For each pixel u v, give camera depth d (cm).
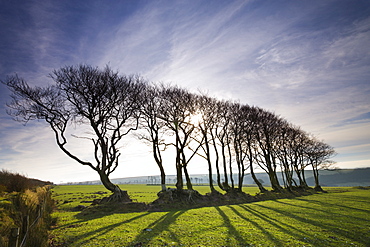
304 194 6031
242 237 1398
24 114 2994
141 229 1681
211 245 1231
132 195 6391
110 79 3347
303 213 2391
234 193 4584
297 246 1203
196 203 3600
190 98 4125
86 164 3222
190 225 1816
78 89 3139
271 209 2825
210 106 4562
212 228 1684
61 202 4347
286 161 6775
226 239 1355
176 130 3994
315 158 7831
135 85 3678
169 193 3566
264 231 1558
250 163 5497
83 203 4116
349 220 1920
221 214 2453
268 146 5738
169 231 1593
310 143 7600
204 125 4541
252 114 5362
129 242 1308
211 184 4384
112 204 3044
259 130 5616
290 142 6844
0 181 2702
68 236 1497
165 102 3984
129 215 2506
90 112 3259
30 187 3041
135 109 3725
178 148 3966
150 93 3903
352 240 1306
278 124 6134
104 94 3303
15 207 1447
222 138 4978
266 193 5084
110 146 3478
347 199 3934
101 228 1752
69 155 3134
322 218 2045
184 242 1295
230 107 5094
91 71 3241
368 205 2952
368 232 1489
